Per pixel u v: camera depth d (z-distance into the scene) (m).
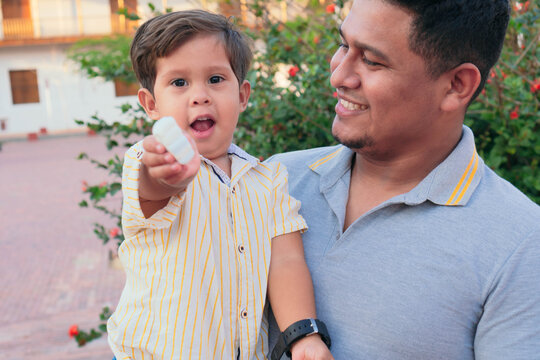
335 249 1.37
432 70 1.21
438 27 1.17
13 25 27.00
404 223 1.30
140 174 1.08
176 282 1.24
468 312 1.21
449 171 1.29
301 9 3.71
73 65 26.91
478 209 1.25
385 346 1.25
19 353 5.68
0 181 15.32
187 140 0.96
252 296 1.32
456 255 1.22
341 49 1.36
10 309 6.86
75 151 20.17
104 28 27.53
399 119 1.26
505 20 1.26
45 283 7.69
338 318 1.32
